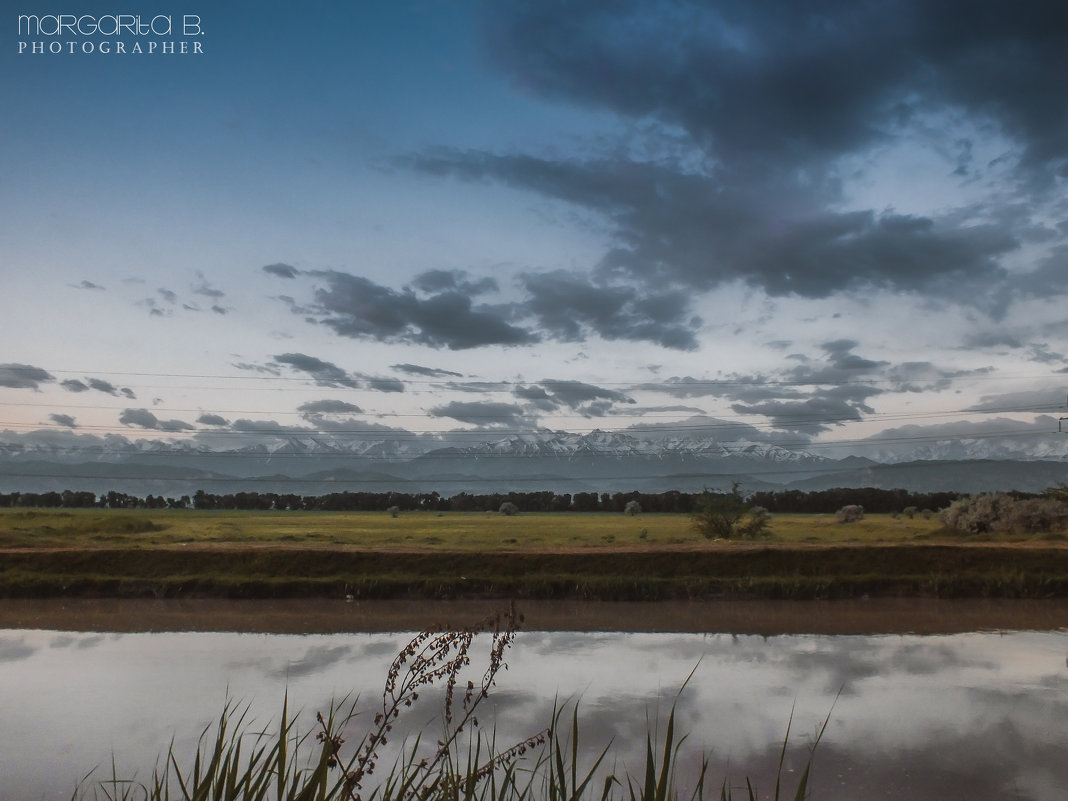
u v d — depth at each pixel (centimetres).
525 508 16312
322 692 2061
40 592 3956
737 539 6141
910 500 13712
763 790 1369
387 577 4134
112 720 1798
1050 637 2944
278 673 2286
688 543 5634
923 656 2559
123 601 3856
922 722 1797
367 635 2967
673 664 2427
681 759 1533
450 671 559
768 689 2102
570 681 2189
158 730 1723
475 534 6794
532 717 1814
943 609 3634
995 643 2811
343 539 5941
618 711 1878
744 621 3325
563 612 3588
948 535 6512
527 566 4397
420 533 6900
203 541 5597
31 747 1602
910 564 4369
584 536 6531
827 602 3853
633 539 6191
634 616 3472
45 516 8481
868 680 2212
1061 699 2006
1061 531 6419
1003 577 4053
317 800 477
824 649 2692
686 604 3816
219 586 3991
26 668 2359
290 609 3644
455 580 4088
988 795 1370
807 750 1595
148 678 2222
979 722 1802
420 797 523
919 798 1348
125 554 4475
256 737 1641
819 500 14025
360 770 511
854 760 1538
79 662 2450
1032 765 1518
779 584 4006
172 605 3750
